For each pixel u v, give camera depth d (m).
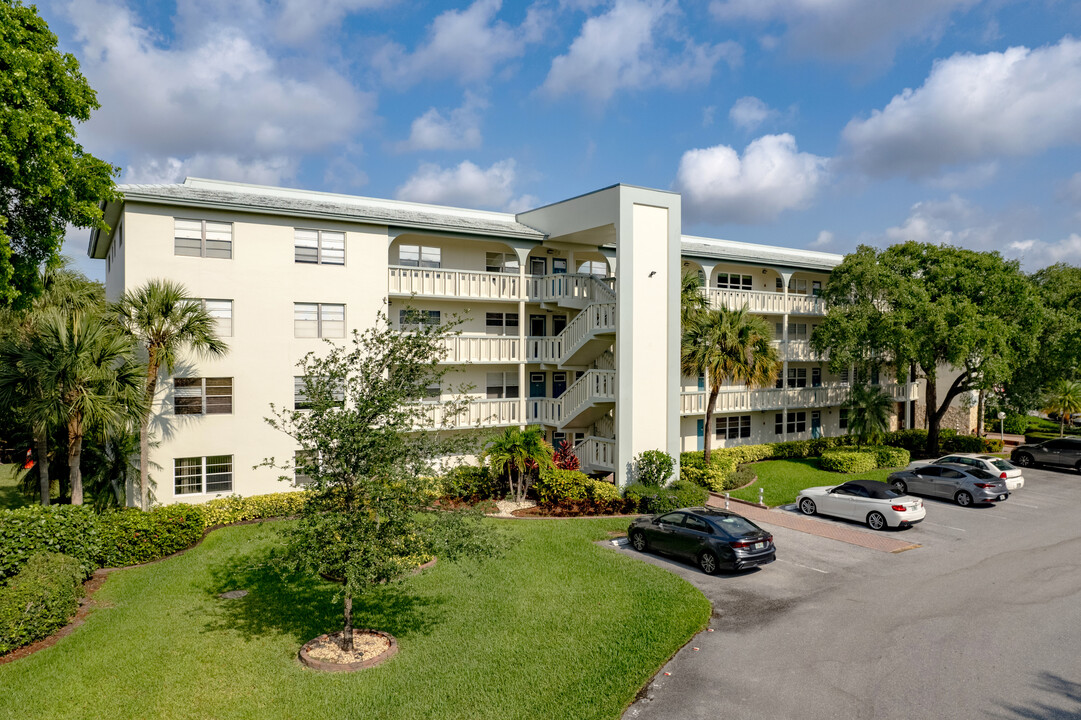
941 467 26.28
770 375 27.84
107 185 18.31
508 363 27.31
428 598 14.66
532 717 9.84
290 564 11.03
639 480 24.70
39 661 11.39
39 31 17.12
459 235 25.95
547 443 26.42
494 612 13.86
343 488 11.37
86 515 15.93
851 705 10.33
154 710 9.92
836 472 30.94
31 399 17.42
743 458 32.97
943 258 32.62
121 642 12.22
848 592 15.45
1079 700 10.50
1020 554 18.58
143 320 18.28
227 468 22.11
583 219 26.30
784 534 20.72
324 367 11.96
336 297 23.61
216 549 18.09
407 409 12.40
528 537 19.61
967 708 10.24
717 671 11.48
